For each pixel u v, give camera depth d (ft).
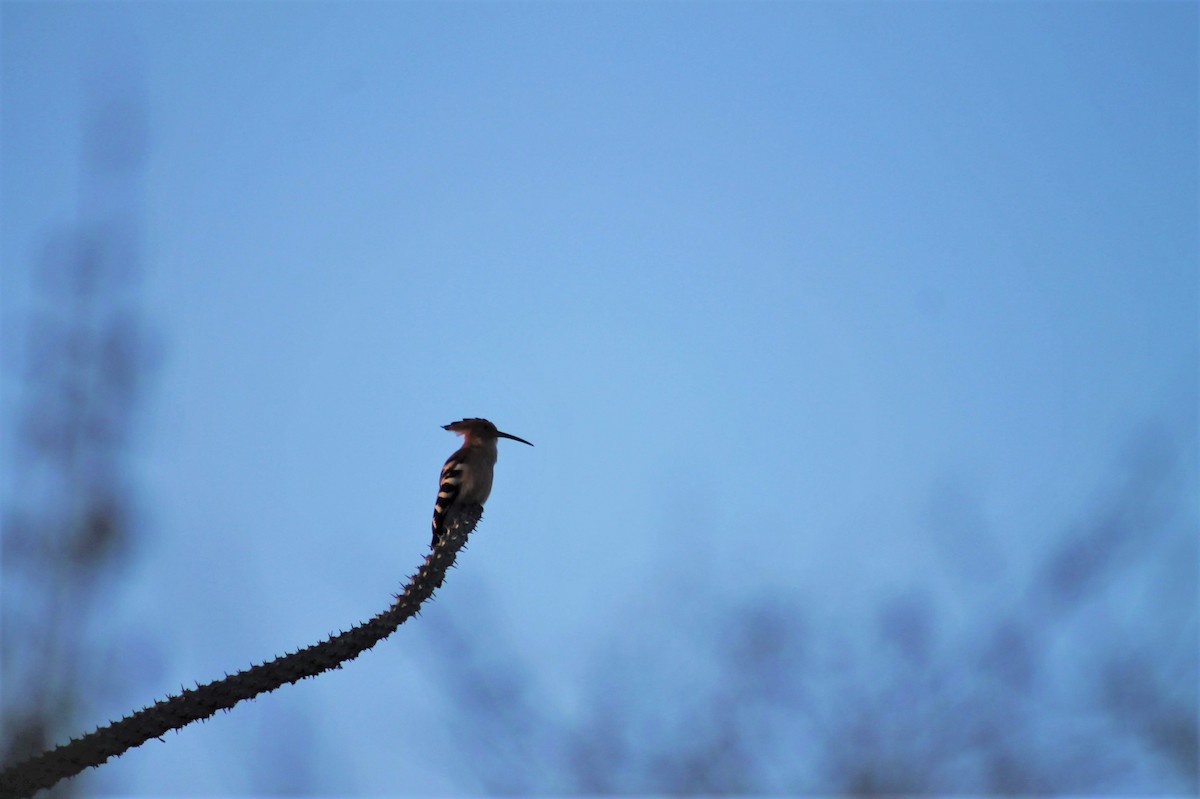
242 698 33.50
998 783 54.54
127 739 31.81
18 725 59.77
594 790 59.00
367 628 36.17
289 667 34.30
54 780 30.73
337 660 35.12
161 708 32.50
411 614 37.42
